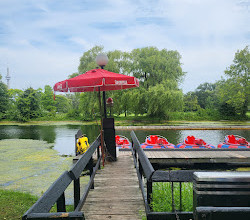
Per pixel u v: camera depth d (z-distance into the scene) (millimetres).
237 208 1335
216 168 7766
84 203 3650
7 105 50406
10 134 23656
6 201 4949
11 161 10648
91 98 32812
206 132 22188
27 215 1330
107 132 6832
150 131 23250
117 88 7648
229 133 21297
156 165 7809
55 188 1881
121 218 3094
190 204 2863
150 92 31391
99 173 5465
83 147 9867
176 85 32000
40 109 50281
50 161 10547
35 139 19281
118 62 33312
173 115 38344
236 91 38750
